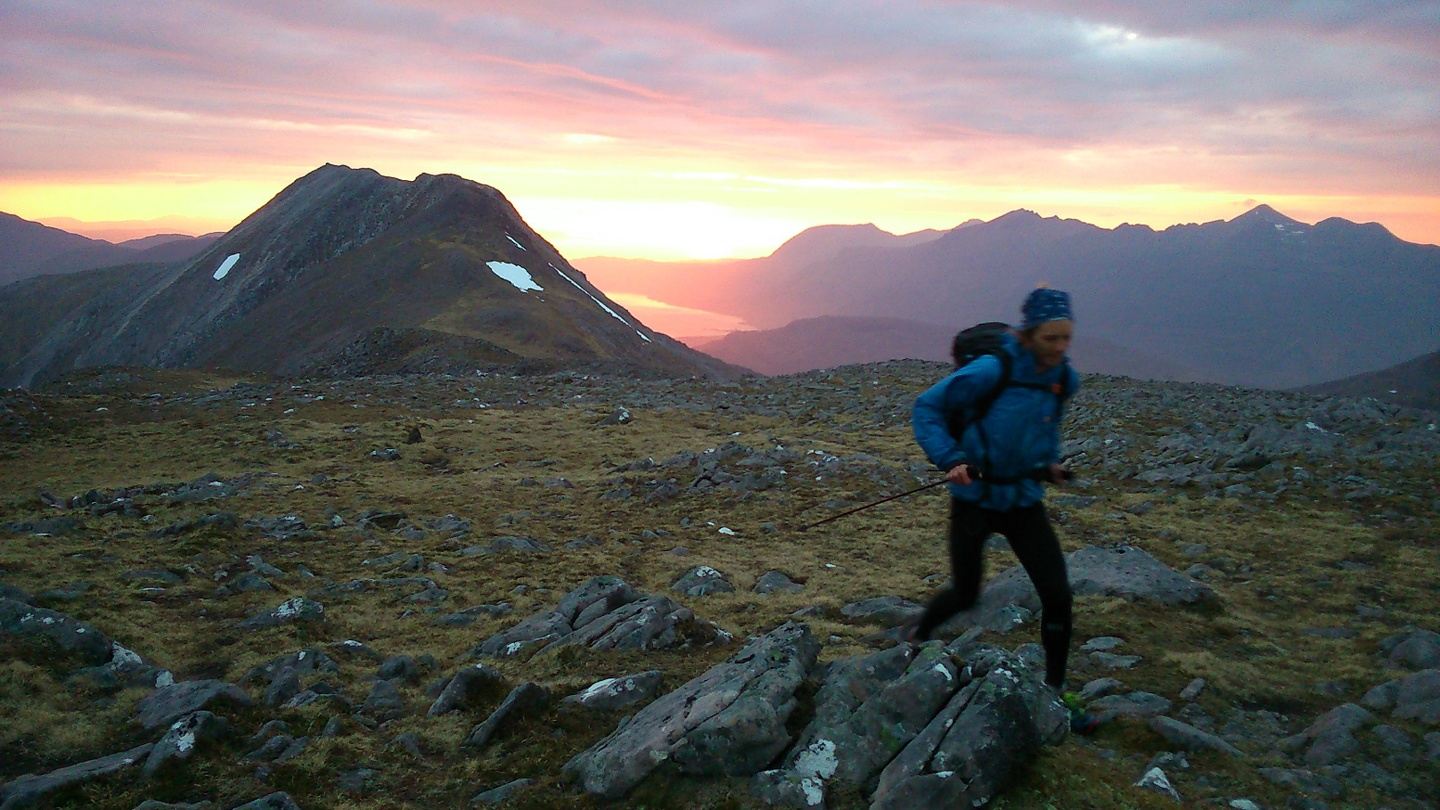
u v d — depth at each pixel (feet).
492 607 38.63
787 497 66.80
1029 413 18.75
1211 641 31.53
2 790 18.20
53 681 25.39
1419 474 60.18
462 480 79.51
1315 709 25.48
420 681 27.96
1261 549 46.52
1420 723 23.35
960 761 16.72
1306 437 70.03
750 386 148.46
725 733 18.08
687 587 42.73
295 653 29.32
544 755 20.31
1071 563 39.93
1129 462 73.20
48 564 41.39
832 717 18.70
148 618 34.50
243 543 51.55
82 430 107.34
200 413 120.47
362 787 19.39
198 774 19.61
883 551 50.44
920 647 20.33
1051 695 19.13
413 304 517.55
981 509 19.58
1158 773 19.39
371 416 120.06
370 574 45.85
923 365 167.43
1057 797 16.81
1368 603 37.45
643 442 104.01
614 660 27.58
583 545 53.78
